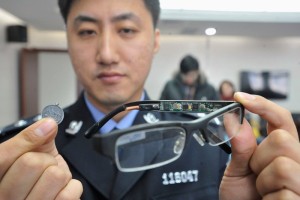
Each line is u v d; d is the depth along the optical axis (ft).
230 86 5.11
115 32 1.47
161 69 5.28
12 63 6.43
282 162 0.87
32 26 6.08
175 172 1.52
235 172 1.05
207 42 5.54
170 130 0.86
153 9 1.61
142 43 1.52
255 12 2.51
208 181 1.55
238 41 5.61
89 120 1.57
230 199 1.07
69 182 0.93
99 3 1.43
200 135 0.92
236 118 0.98
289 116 0.99
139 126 0.82
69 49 1.59
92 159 1.46
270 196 0.90
